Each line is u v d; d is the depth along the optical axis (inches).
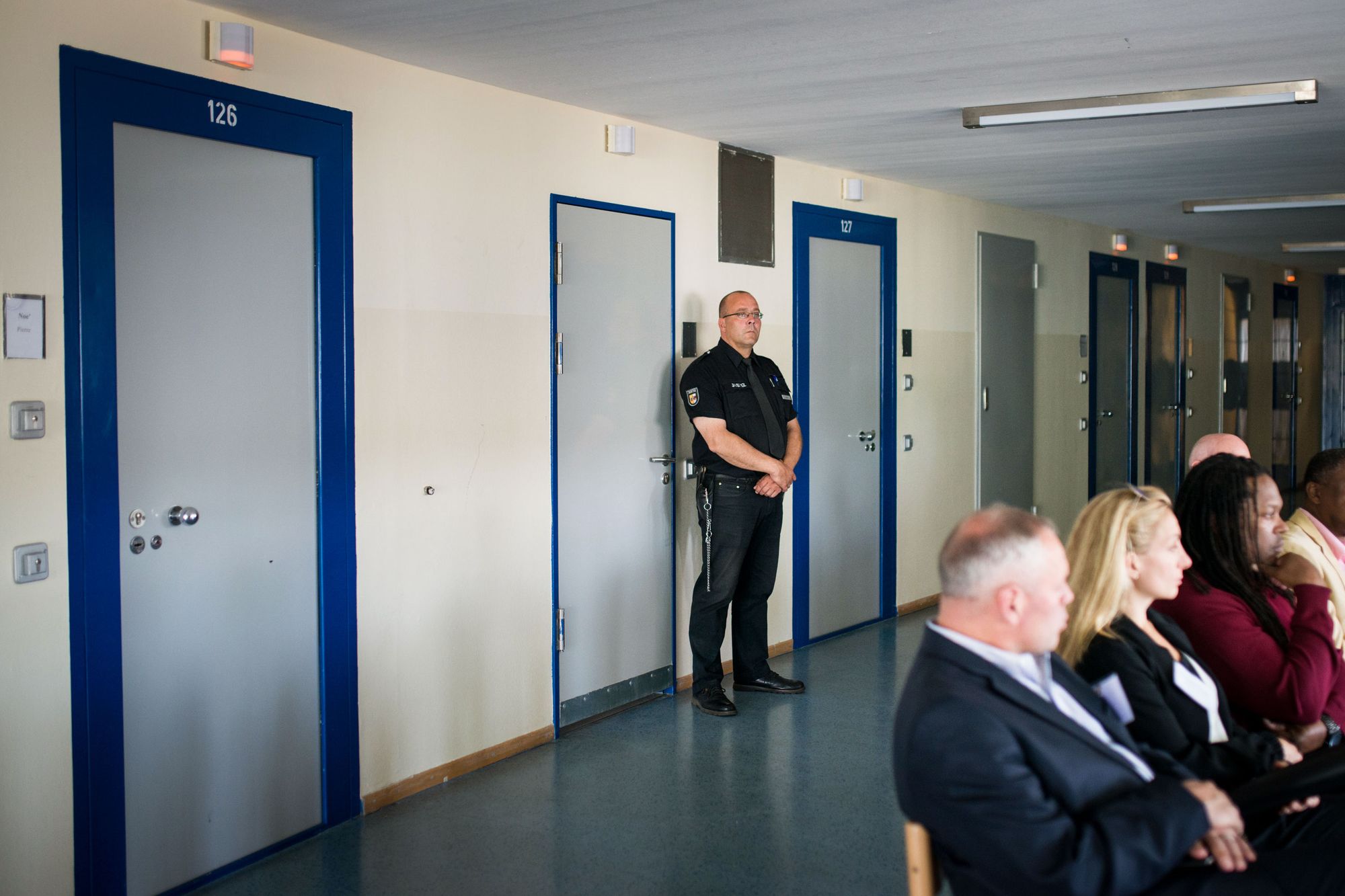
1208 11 125.0
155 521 117.1
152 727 117.9
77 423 109.0
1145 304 374.6
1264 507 104.6
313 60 133.0
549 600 171.2
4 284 103.1
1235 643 96.8
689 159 196.9
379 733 145.4
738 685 199.0
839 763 161.8
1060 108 169.0
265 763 130.9
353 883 124.9
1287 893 79.9
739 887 123.1
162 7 116.0
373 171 141.1
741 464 178.5
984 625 73.9
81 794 110.7
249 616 128.0
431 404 150.1
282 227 130.4
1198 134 196.7
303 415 133.6
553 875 126.5
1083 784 71.7
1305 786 77.4
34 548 105.9
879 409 249.9
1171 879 76.1
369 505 142.1
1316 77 155.5
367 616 142.6
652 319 190.1
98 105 110.1
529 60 144.4
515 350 163.0
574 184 172.9
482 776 157.6
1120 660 85.3
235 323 125.0
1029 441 309.3
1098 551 88.2
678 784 153.8
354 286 139.0
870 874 126.0
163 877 119.6
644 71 150.7
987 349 288.7
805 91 163.8
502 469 161.5
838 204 235.0
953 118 183.3
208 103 120.6
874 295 246.7
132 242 114.0
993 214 289.7
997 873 68.6
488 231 157.9
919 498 265.6
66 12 107.4
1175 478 402.6
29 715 106.5
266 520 129.6
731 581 184.1
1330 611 103.9
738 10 124.0
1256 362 480.7
